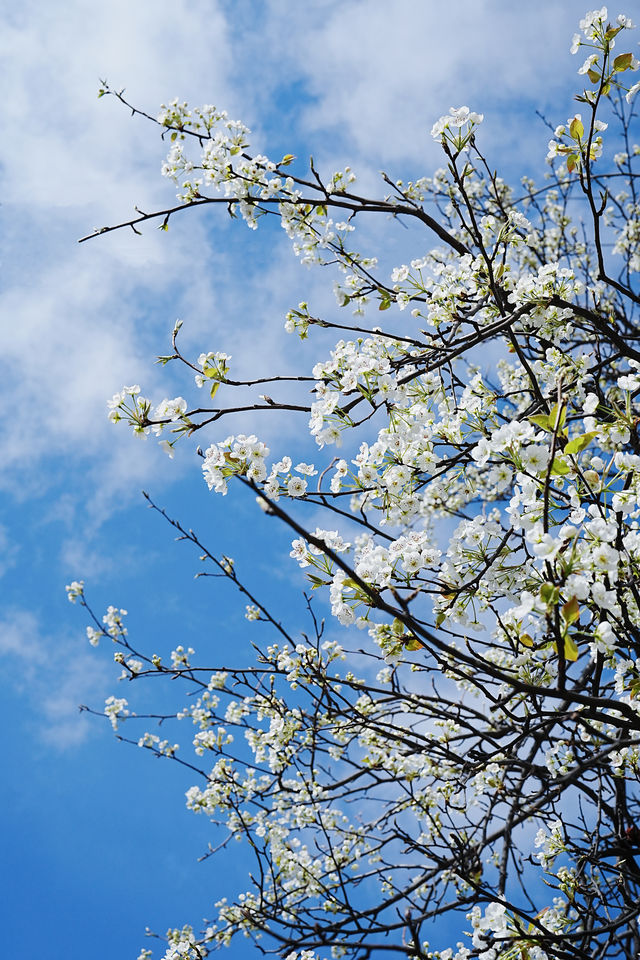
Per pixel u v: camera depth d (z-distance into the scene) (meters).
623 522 3.06
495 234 4.59
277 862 5.55
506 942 3.47
